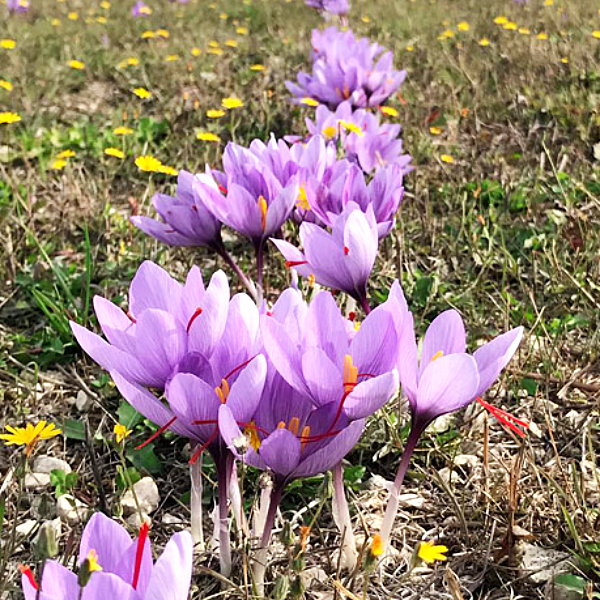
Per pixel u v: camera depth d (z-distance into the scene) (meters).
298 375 0.36
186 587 0.29
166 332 0.37
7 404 0.58
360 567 0.38
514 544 0.43
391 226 0.53
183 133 1.11
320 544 0.46
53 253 0.79
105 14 2.31
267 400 0.37
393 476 0.52
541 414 0.56
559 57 1.44
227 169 0.54
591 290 0.68
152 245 0.77
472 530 0.47
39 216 0.87
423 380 0.37
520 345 0.62
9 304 0.71
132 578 0.30
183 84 1.45
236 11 2.33
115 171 0.97
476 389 0.36
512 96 1.20
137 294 0.39
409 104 1.21
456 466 0.52
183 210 0.54
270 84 1.37
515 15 1.97
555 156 0.99
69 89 1.46
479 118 1.16
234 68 1.57
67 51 1.68
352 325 0.42
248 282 0.56
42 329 0.68
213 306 0.36
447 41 1.69
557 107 1.15
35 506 0.49
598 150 0.95
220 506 0.39
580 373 0.58
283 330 0.35
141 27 2.08
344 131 0.75
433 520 0.48
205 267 0.76
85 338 0.37
